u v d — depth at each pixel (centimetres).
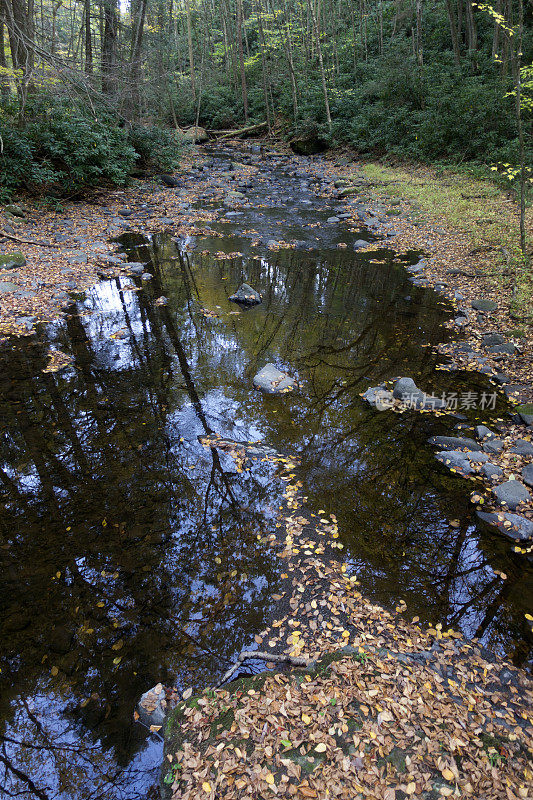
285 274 909
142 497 397
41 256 920
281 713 236
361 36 2523
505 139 1403
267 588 321
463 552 354
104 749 231
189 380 568
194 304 773
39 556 340
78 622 294
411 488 415
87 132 1312
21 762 226
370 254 1022
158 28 2498
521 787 207
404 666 266
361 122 2016
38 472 421
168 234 1153
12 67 1232
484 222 1094
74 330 676
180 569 332
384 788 203
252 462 441
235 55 3225
